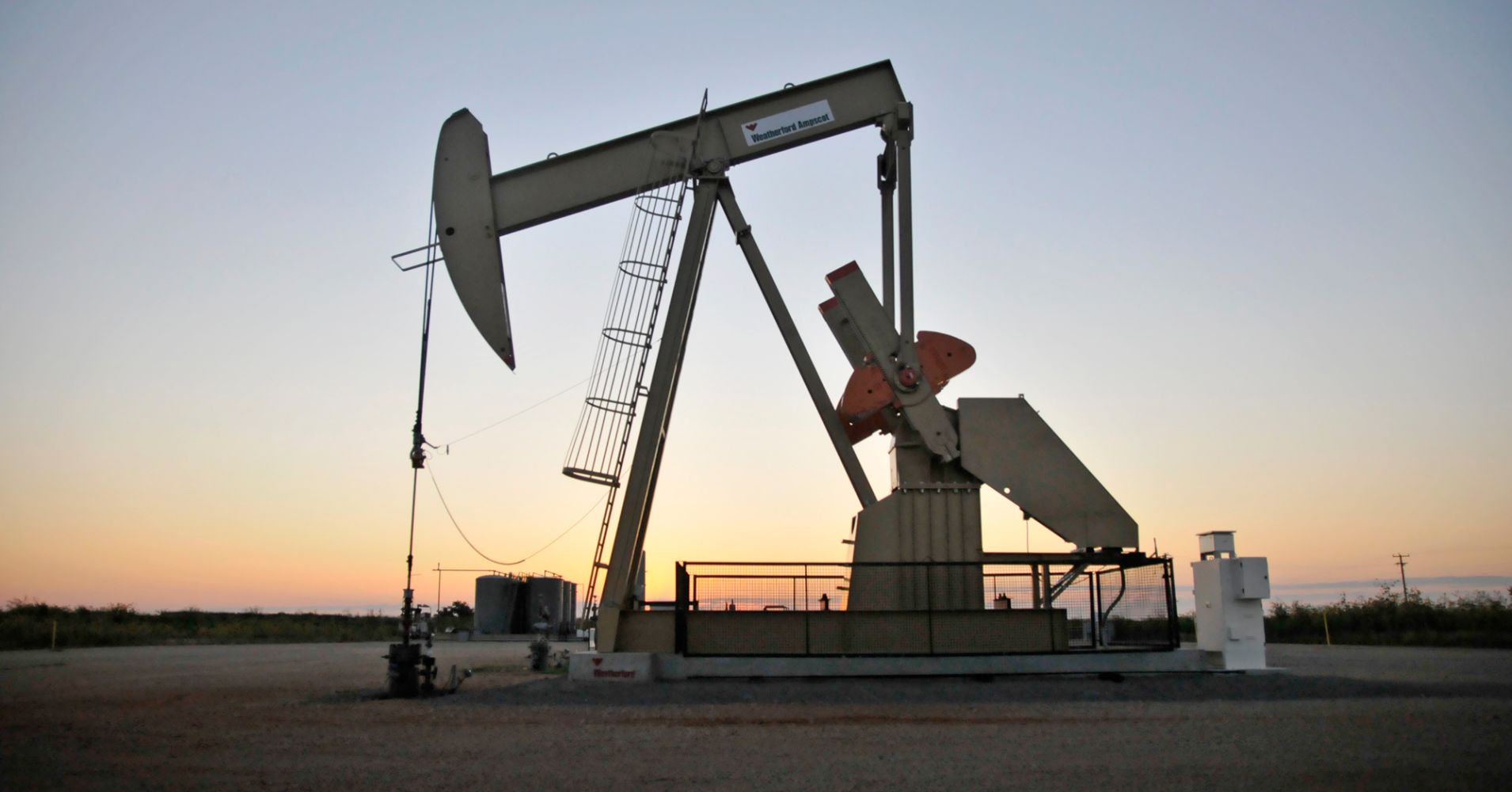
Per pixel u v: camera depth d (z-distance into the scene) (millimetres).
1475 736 9797
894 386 17062
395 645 14047
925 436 16891
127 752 9117
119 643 36344
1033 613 16359
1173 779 7738
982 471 16875
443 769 8203
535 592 39312
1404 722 10758
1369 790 7336
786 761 8539
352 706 12781
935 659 15648
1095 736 9922
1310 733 10000
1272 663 20250
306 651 30062
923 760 8602
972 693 13812
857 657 15586
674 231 17000
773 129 17828
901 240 17453
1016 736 9961
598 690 14141
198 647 33500
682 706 12531
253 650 30656
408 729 10617
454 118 17062
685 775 7910
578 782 7633
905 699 13219
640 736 10039
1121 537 16859
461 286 16469
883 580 16375
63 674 18875
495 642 36438
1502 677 16062
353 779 7816
